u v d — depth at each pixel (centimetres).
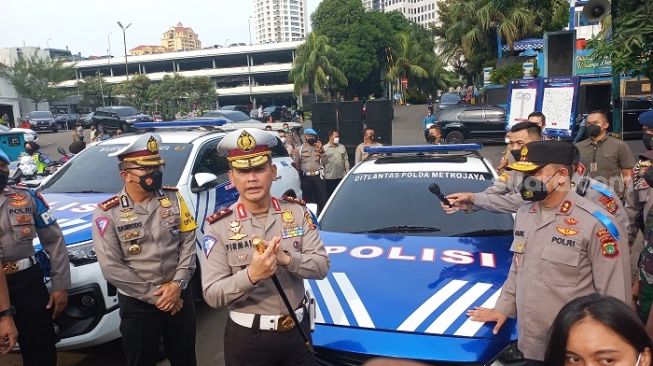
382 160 466
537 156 217
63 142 2584
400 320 259
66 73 5216
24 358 305
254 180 216
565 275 218
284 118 3183
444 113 1816
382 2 14312
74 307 343
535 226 229
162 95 4703
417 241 342
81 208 411
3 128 1515
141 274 278
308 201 832
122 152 271
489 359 237
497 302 257
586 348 137
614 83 750
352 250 334
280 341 219
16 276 289
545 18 2434
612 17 570
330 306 274
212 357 387
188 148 505
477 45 2769
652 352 138
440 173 421
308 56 3700
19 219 287
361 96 4034
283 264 207
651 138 375
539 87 735
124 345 283
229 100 6912
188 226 297
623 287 211
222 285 206
